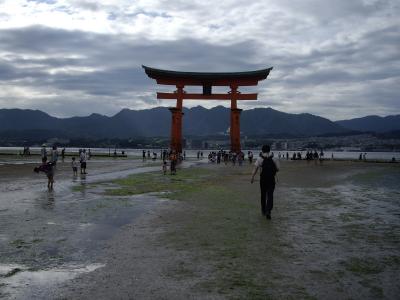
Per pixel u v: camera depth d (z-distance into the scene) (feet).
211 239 26.37
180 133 206.59
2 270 19.15
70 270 19.24
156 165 146.41
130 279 17.92
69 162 162.30
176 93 206.08
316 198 50.88
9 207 39.81
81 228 29.71
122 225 31.19
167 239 26.32
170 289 16.63
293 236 27.48
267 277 18.35
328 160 224.74
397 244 25.39
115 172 102.47
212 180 79.41
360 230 29.99
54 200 45.70
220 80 205.46
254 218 34.88
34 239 25.84
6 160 171.42
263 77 202.08
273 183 34.91
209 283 17.44
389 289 16.92
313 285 17.31
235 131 204.54
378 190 62.39
